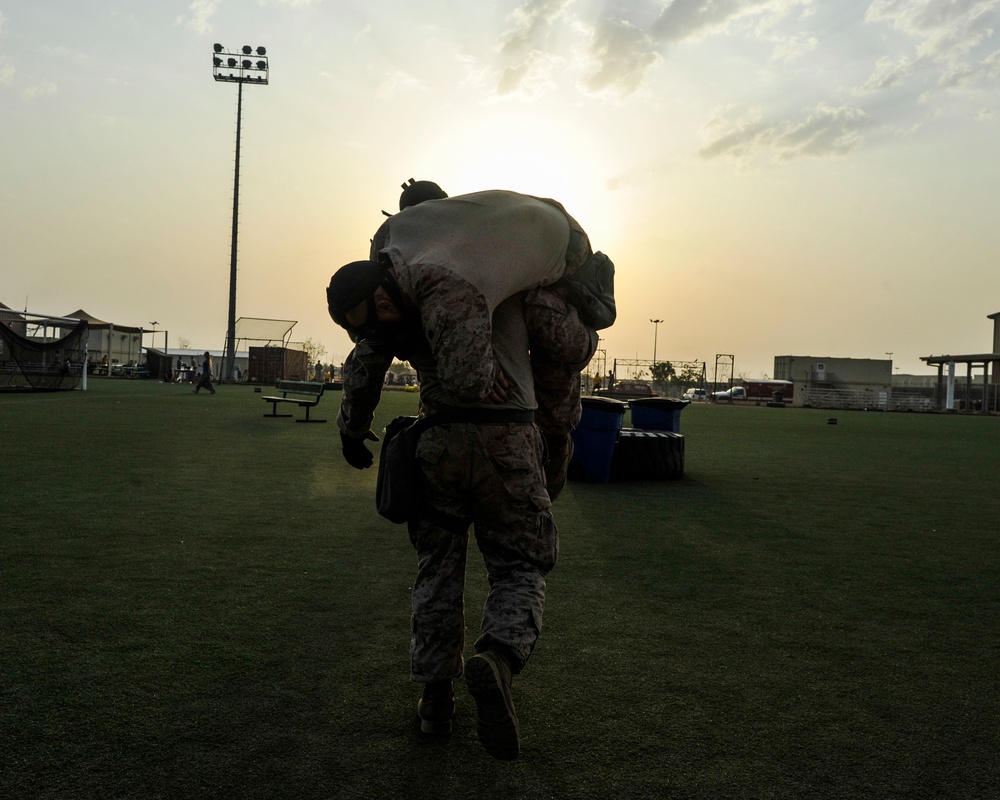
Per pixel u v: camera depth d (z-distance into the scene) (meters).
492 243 2.41
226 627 3.66
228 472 9.06
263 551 5.21
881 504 8.02
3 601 3.96
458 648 2.62
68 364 32.34
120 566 4.71
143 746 2.48
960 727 2.75
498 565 2.51
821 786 2.31
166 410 20.47
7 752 2.42
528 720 2.75
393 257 2.40
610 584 4.63
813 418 31.59
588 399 9.32
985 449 15.99
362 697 2.91
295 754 2.45
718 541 5.96
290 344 53.75
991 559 5.47
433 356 2.38
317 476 8.94
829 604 4.30
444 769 2.38
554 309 2.60
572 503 7.71
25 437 12.38
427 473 2.51
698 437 18.11
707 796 2.25
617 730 2.68
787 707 2.90
